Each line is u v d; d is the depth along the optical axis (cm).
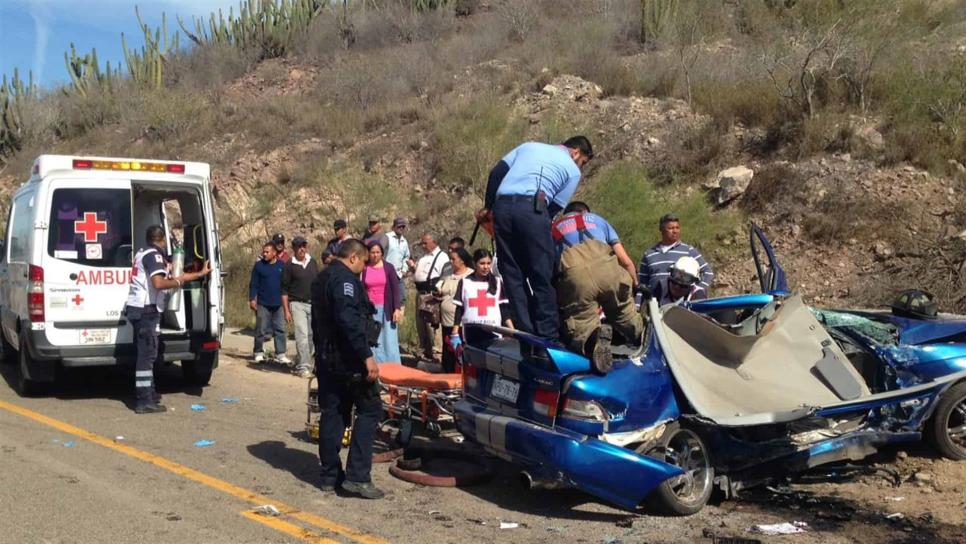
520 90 1966
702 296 819
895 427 686
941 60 1505
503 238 627
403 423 695
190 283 1039
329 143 2136
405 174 1905
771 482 657
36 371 976
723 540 532
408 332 1341
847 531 551
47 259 952
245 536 548
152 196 1084
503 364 626
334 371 630
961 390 689
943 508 591
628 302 630
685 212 1390
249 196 2081
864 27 1560
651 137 1625
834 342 690
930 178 1336
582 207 695
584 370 583
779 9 1962
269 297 1231
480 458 735
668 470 557
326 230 1884
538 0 2533
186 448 771
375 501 628
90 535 545
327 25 2912
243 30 3027
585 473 558
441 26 2695
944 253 1199
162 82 2903
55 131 2995
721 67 1791
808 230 1333
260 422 884
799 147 1452
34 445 774
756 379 641
